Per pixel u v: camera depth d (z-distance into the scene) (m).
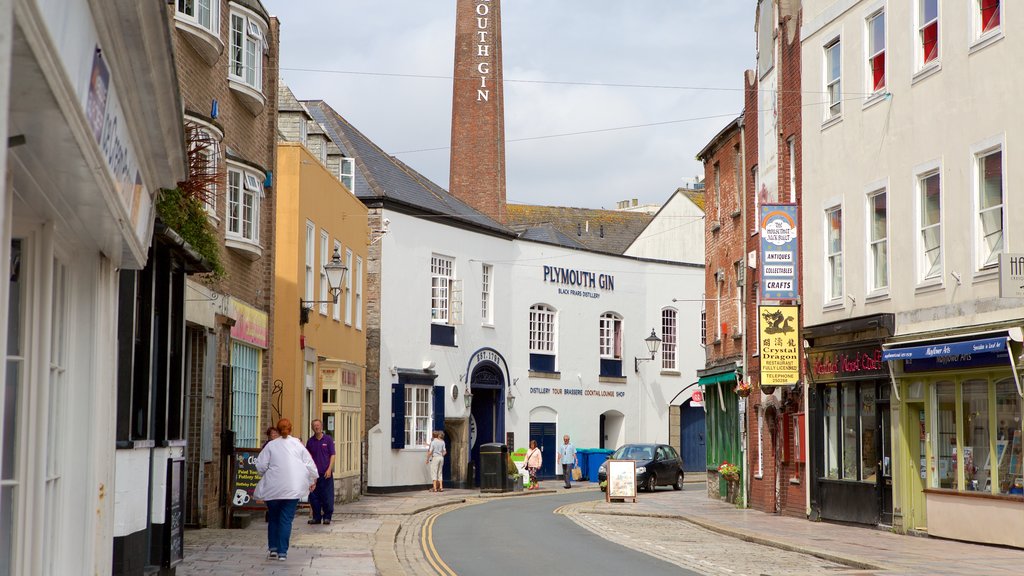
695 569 15.70
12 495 6.96
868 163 22.98
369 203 40.41
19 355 7.14
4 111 3.84
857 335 23.02
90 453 8.85
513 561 16.73
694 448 56.81
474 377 45.69
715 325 36.69
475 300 45.97
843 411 24.38
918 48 21.12
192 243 15.70
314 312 30.67
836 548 18.20
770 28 29.08
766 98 29.52
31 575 7.32
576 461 49.66
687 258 60.62
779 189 28.14
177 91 8.26
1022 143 17.77
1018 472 18.05
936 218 20.52
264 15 24.61
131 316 11.33
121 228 7.86
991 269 18.48
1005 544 18.25
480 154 74.75
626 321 53.81
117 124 7.01
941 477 20.38
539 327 49.72
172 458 12.92
